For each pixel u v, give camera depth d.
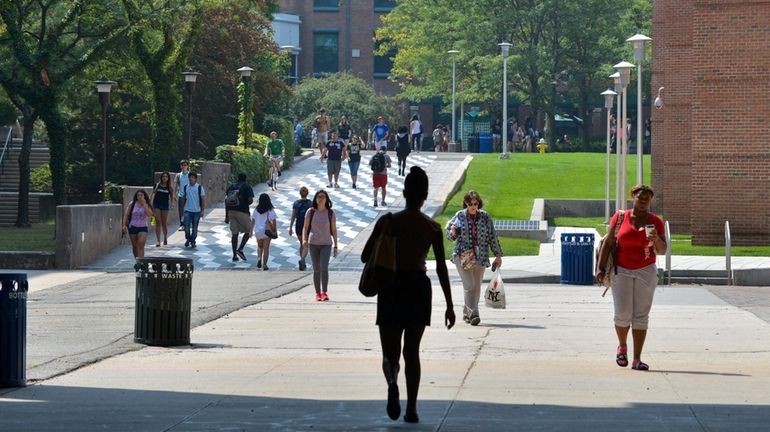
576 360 19.30
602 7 104.19
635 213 18.20
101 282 36.97
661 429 13.14
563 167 75.50
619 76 57.72
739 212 44.53
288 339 22.38
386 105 110.94
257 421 13.73
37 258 42.22
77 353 20.16
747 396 15.59
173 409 14.63
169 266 21.36
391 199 60.19
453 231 24.80
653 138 63.44
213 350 20.80
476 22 105.50
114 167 68.19
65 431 13.12
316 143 96.00
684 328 24.02
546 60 103.69
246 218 43.22
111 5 54.75
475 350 20.61
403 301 13.56
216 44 75.12
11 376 16.47
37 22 58.78
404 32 116.06
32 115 60.38
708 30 44.16
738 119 44.22
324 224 30.94
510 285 36.88
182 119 73.38
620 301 18.22
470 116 120.31
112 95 66.62
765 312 27.56
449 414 14.19
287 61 88.25
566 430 13.09
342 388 16.39
